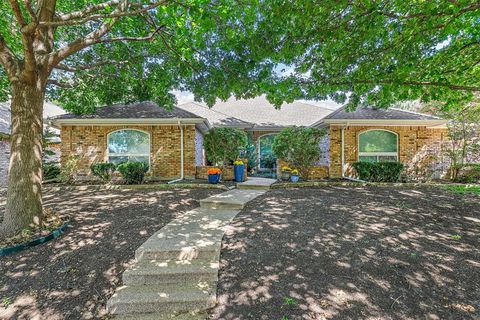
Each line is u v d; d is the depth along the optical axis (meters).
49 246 3.95
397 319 2.50
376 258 3.48
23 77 4.58
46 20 4.89
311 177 10.84
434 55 5.48
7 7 6.43
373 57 5.23
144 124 10.84
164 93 9.32
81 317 2.71
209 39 6.64
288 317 2.57
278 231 4.37
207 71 7.50
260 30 5.18
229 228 4.60
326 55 5.55
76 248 3.88
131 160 10.93
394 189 8.02
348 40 5.09
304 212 5.39
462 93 6.31
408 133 11.28
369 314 2.57
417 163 11.12
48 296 2.95
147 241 4.01
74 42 5.14
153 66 8.36
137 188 8.57
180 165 11.03
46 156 11.23
